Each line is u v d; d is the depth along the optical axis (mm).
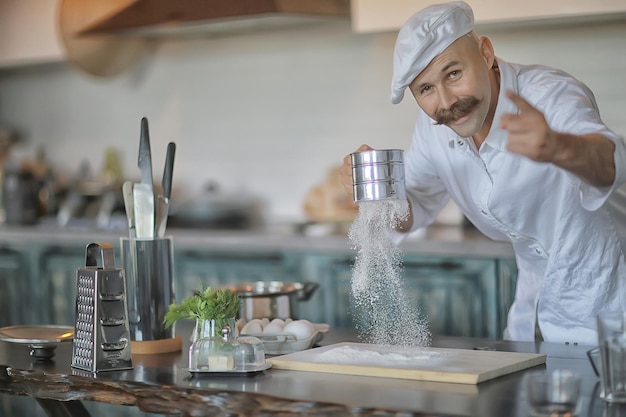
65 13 4973
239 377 2039
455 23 2197
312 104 5098
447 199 2959
